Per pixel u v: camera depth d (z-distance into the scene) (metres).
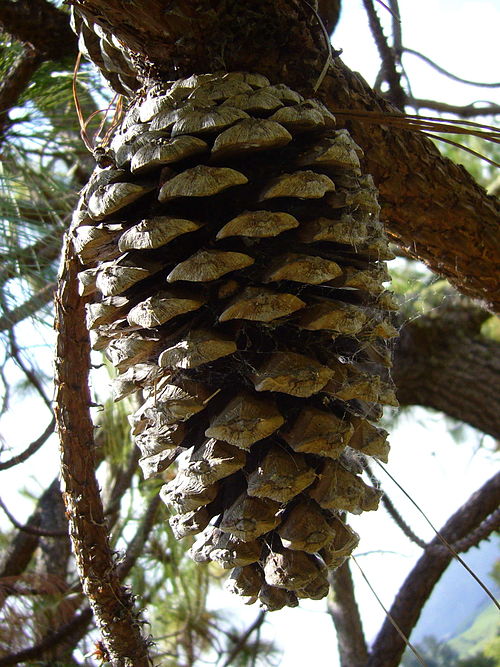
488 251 0.36
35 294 0.45
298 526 0.24
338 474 0.24
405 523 0.51
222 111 0.22
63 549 0.65
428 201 0.34
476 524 0.53
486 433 0.67
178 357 0.22
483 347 0.66
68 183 0.50
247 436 0.22
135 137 0.23
